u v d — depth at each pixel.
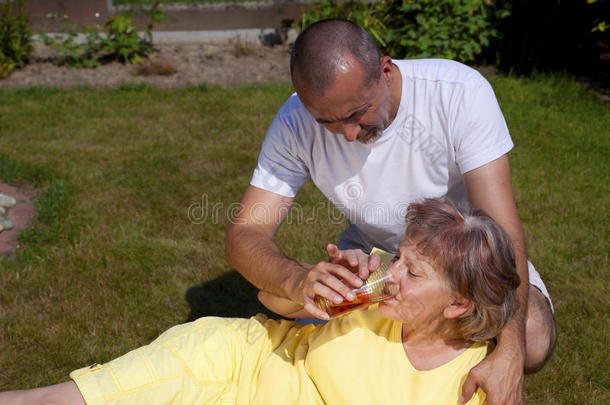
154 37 9.88
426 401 1.96
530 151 5.93
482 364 1.93
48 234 4.56
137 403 2.04
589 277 4.09
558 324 3.61
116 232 4.63
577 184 5.32
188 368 2.14
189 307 3.86
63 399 2.00
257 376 2.19
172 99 7.49
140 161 5.80
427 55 8.02
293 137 2.57
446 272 1.89
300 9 10.76
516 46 8.39
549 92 7.37
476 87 2.38
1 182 5.44
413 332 2.05
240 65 8.93
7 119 6.78
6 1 9.15
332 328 2.14
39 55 9.20
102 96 7.56
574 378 3.21
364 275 1.98
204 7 11.16
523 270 2.17
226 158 5.89
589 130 6.40
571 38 8.45
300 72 2.09
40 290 3.96
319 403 2.08
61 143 6.20
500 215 2.31
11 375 3.28
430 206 1.96
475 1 8.10
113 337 3.58
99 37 8.87
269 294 2.30
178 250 4.44
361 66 2.07
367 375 2.03
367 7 8.56
